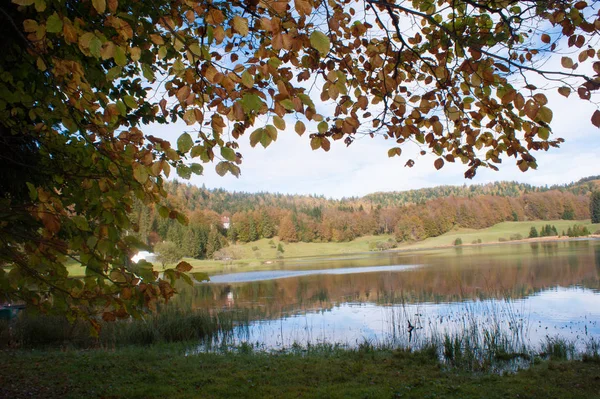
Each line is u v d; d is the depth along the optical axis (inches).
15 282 108.3
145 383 287.6
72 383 281.4
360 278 1393.9
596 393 264.5
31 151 152.0
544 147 137.3
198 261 3280.0
